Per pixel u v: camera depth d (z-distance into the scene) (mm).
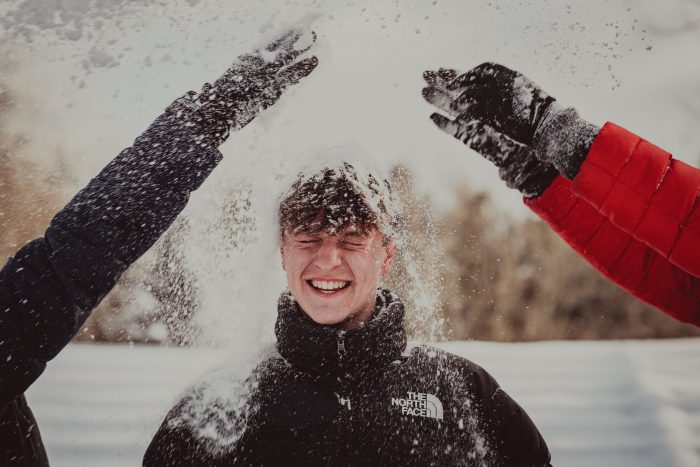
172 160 1270
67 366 3947
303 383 1368
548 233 6148
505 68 1537
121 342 4449
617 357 4883
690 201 1398
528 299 6148
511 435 1436
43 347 1166
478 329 6004
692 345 5461
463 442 1351
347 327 1397
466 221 6133
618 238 1675
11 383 1154
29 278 1164
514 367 4562
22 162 2846
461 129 1636
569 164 1448
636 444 3164
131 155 1272
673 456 2992
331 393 1353
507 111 1518
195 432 1340
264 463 1301
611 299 6207
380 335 1364
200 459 1317
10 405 1286
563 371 4441
